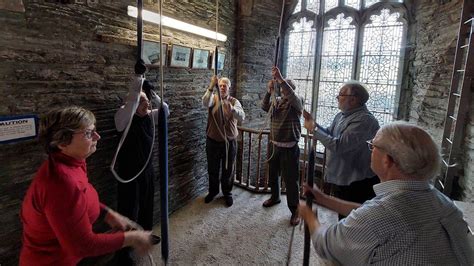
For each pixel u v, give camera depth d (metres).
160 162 0.88
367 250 0.73
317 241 0.90
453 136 2.27
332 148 1.71
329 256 0.85
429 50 3.05
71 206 0.88
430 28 3.06
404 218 0.71
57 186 0.88
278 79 2.23
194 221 2.61
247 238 2.35
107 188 2.07
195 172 3.06
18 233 1.60
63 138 0.94
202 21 2.88
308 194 1.05
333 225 0.87
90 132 1.01
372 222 0.73
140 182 2.05
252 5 3.56
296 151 2.54
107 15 1.91
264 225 2.54
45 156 1.67
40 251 0.97
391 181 0.79
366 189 1.71
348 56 3.91
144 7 2.15
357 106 1.71
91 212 1.05
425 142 0.76
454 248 0.72
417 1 3.36
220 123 2.73
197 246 2.24
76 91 1.77
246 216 2.70
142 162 2.01
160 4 0.81
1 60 1.40
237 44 3.62
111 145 2.06
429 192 0.76
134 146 1.95
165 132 0.87
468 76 2.15
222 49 3.31
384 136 0.82
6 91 1.44
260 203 2.96
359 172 1.70
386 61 3.67
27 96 1.53
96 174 1.98
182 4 2.55
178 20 2.42
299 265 2.04
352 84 1.72
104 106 1.97
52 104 1.65
